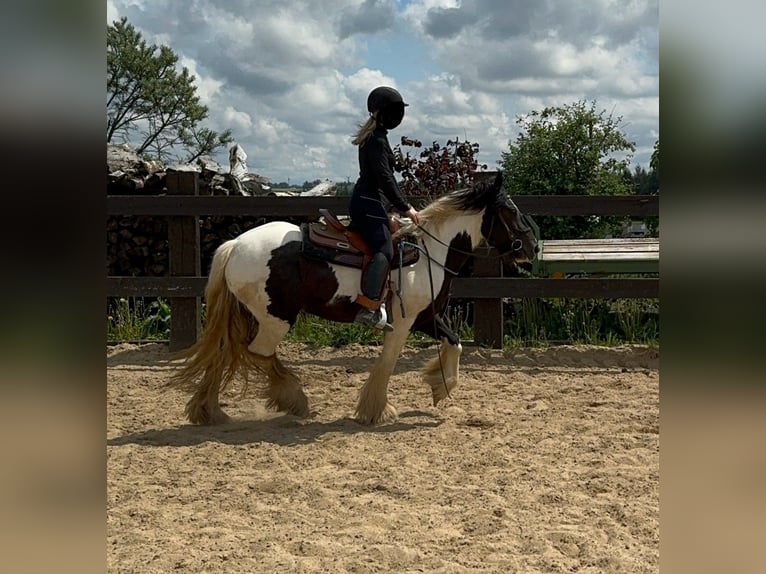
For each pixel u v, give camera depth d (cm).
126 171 937
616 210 830
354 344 865
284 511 389
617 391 691
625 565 319
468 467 465
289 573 312
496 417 596
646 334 871
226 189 965
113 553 333
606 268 886
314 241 556
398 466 467
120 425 584
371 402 581
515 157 1351
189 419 582
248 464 477
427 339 880
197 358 575
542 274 898
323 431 557
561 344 865
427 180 1020
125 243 944
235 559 327
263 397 609
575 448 504
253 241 561
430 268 583
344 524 372
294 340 880
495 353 830
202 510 394
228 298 565
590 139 1322
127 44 2911
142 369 789
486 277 841
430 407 636
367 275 547
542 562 322
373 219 550
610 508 389
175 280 855
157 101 2939
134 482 439
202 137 3073
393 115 548
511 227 598
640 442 515
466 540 350
